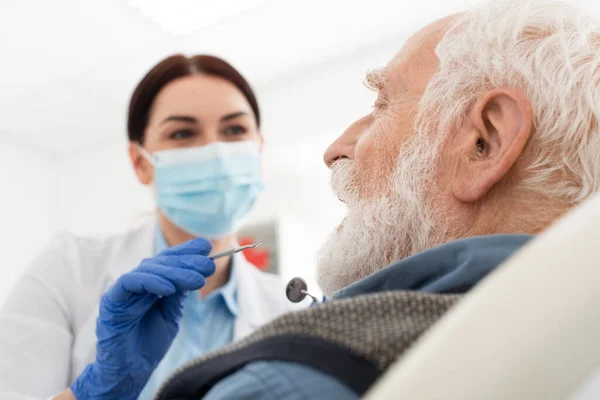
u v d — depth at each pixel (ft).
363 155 2.46
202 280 3.09
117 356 3.14
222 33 8.80
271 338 1.42
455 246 1.69
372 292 1.74
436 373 0.85
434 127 2.23
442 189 2.16
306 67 9.87
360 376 1.21
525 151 2.01
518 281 0.90
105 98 10.68
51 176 12.50
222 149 5.15
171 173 5.17
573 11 2.22
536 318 0.86
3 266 10.84
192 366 1.59
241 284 5.28
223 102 5.22
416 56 2.46
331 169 2.73
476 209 2.08
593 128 1.94
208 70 5.35
